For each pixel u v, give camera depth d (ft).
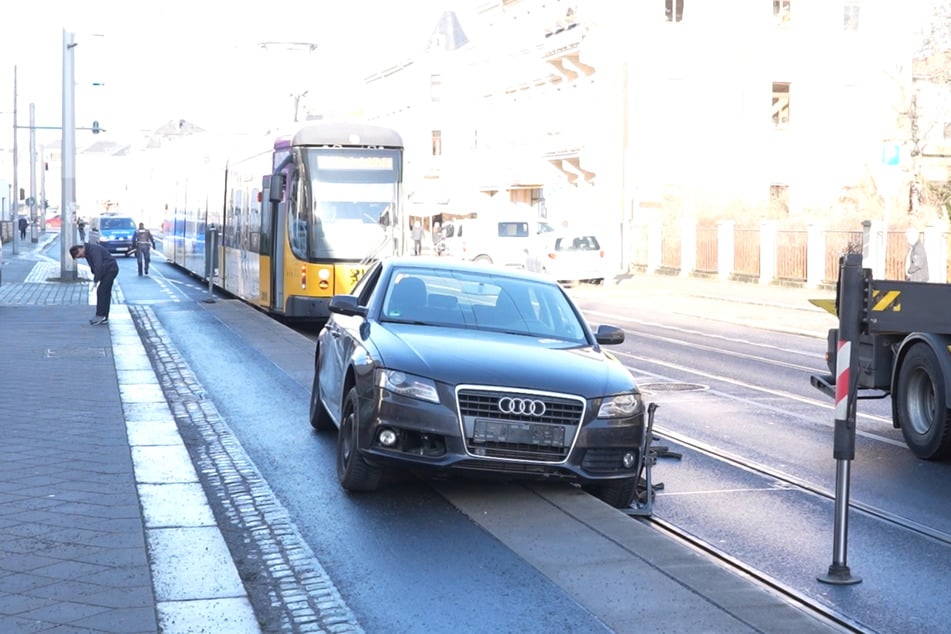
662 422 43.80
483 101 219.41
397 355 28.73
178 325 76.54
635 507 29.81
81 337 66.74
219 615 20.08
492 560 24.12
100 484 29.32
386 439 28.07
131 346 62.13
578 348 31.32
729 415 45.73
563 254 140.36
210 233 108.68
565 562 23.73
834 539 24.14
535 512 27.78
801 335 85.10
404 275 33.73
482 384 27.76
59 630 18.86
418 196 248.32
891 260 113.70
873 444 40.55
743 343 77.82
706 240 152.15
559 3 184.75
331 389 34.86
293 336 69.51
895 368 39.32
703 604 21.03
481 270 34.73
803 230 133.08
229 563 23.07
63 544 23.90
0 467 31.07
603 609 20.84
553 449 27.99
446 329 31.55
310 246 76.95
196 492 29.04
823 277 129.08
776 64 174.91
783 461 36.73
